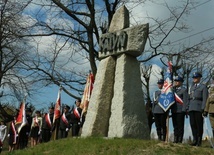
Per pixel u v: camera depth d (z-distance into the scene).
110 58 11.91
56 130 16.17
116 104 11.26
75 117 15.02
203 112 10.16
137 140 9.97
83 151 9.62
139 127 11.10
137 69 11.71
